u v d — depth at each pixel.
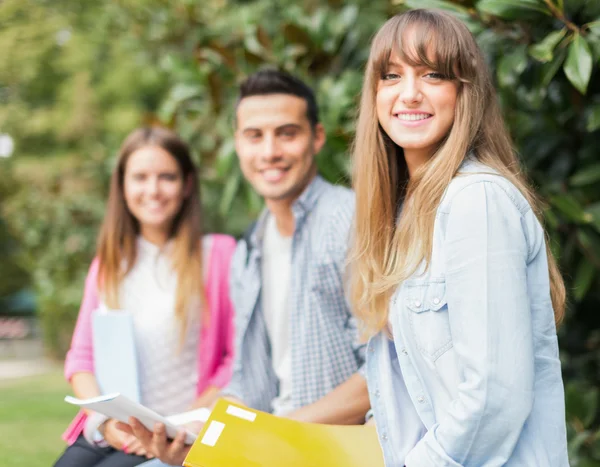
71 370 2.33
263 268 2.23
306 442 1.56
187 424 1.94
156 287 2.40
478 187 1.33
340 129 2.83
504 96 2.56
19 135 10.43
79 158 9.57
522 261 1.29
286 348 2.16
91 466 2.10
